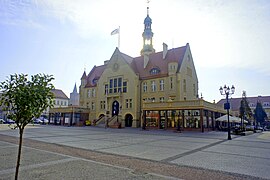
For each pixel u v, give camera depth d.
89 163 8.30
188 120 33.62
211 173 7.19
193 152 11.67
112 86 49.72
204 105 31.06
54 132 26.08
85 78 60.06
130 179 6.22
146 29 56.31
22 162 8.33
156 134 25.14
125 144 14.84
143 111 36.62
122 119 45.75
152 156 10.24
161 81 42.97
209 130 33.34
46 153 10.55
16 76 5.05
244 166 8.34
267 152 11.96
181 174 6.96
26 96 4.90
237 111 83.12
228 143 16.53
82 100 58.69
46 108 5.55
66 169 7.27
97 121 48.44
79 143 15.08
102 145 14.13
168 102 33.78
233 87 22.03
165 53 47.19
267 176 6.90
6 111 4.99
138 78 45.41
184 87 43.31
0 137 18.30
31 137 19.02
